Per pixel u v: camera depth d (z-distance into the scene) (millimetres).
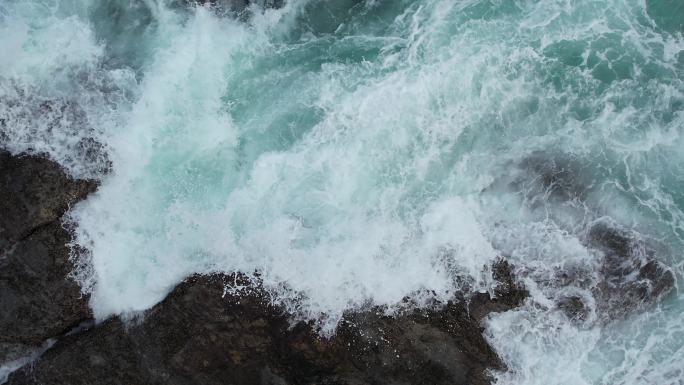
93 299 11758
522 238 11789
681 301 11820
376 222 11773
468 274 11539
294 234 11727
